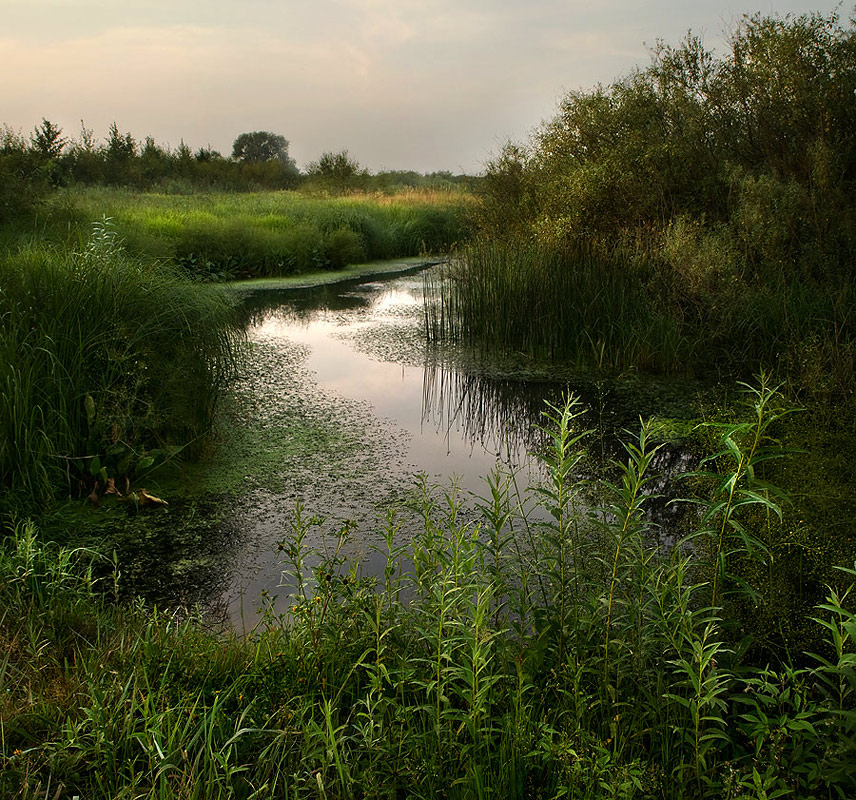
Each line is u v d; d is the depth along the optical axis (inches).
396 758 81.4
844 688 76.2
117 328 191.0
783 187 313.6
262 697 94.5
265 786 77.9
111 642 108.7
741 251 318.0
